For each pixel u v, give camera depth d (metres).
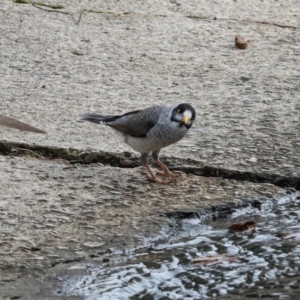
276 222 10.62
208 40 17.31
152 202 10.84
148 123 11.12
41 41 16.80
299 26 18.27
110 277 8.99
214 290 8.84
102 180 11.46
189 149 12.36
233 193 11.20
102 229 10.05
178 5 19.17
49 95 14.34
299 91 14.88
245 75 15.57
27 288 8.66
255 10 19.11
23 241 9.64
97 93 14.52
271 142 12.66
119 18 18.23
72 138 12.63
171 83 15.10
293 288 8.88
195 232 10.29
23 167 11.77
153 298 8.63
